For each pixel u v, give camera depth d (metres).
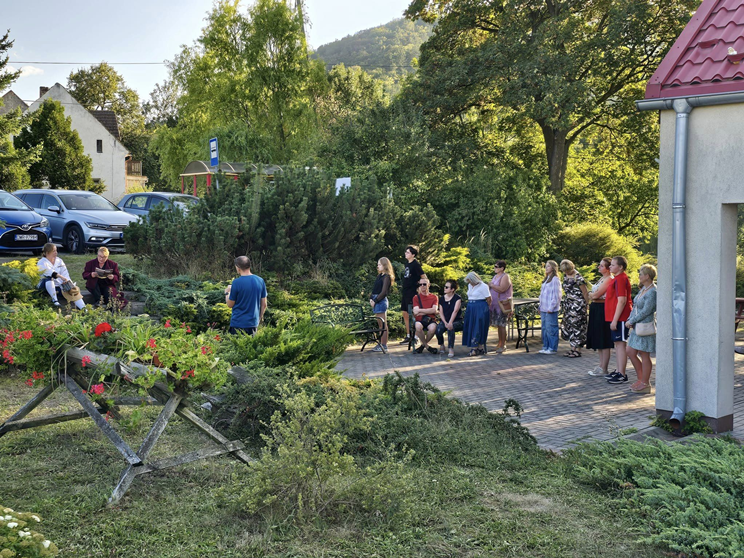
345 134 24.42
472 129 30.98
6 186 33.09
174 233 13.63
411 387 6.49
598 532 4.14
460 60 27.22
